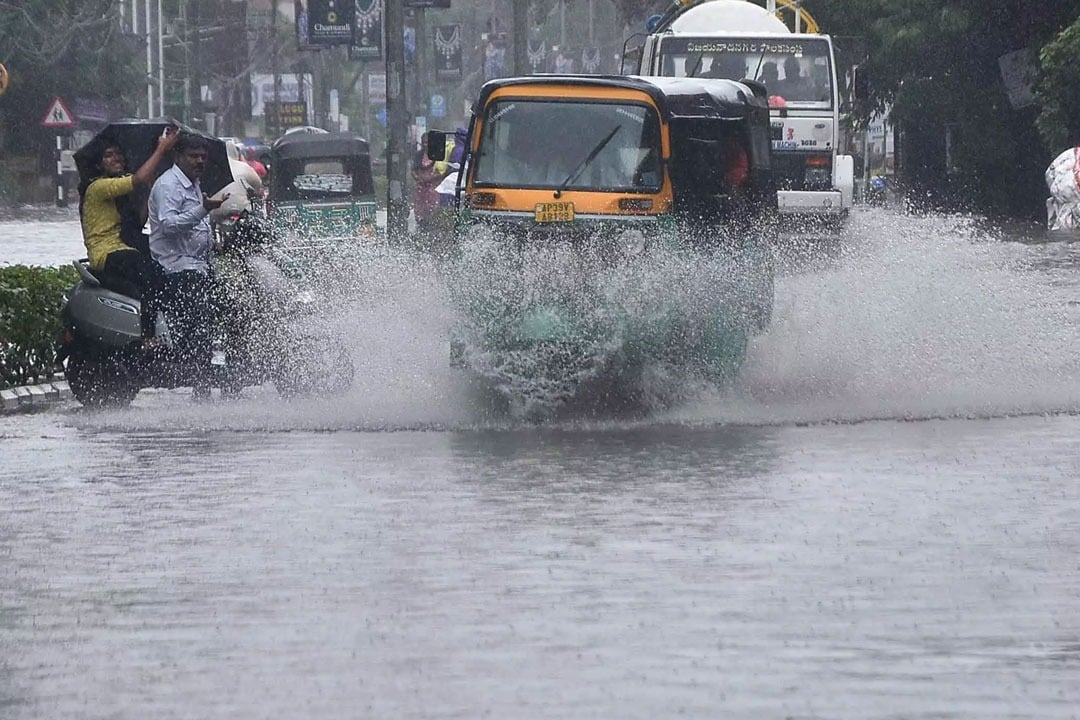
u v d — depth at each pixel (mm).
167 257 34500
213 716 14078
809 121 72750
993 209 116688
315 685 14898
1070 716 13898
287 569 19422
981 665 15367
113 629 16922
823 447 28047
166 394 38000
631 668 15305
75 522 22359
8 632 16844
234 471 26250
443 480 25172
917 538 20719
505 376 33719
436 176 74438
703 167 35406
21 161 177375
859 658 15609
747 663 15453
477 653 15836
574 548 20312
